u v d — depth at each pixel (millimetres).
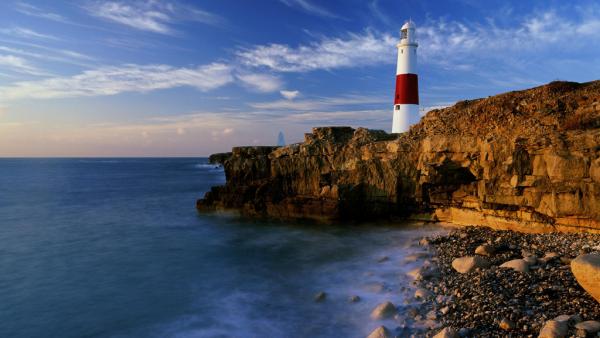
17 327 15945
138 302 18172
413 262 20500
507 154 25688
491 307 12875
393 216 32812
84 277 22062
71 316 16875
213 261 24562
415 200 31734
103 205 52312
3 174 134625
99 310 17406
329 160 35719
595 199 21188
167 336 14758
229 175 42688
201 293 18953
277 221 35812
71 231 35000
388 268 20141
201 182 95312
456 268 17750
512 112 28594
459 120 31828
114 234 33438
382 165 32656
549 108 26500
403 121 50531
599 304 11969
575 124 23891
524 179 24766
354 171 33938
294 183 37469
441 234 26797
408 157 31625
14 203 55156
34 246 29438
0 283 21156
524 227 24531
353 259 22922
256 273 21625
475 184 28375
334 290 17859
